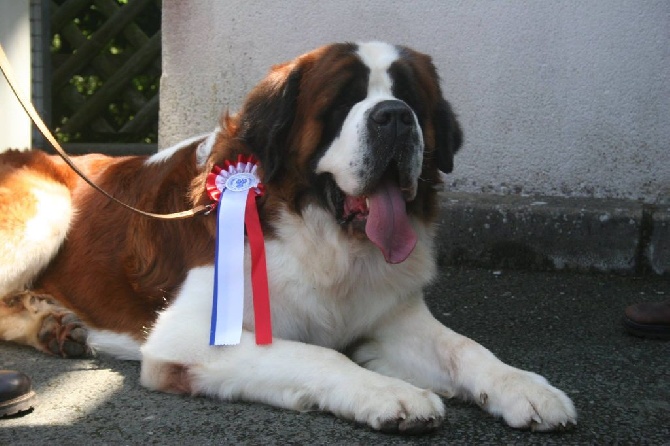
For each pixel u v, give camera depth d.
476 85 9.09
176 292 5.80
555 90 8.98
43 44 12.55
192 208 5.86
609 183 9.07
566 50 8.89
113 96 13.62
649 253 8.59
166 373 5.39
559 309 7.54
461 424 5.03
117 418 5.07
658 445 4.84
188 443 4.75
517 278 8.48
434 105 5.80
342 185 5.24
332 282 5.59
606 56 8.84
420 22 9.05
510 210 8.74
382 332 5.92
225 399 5.30
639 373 6.02
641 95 8.84
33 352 6.27
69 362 6.07
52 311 6.27
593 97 8.93
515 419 4.94
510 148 9.16
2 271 6.20
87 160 6.95
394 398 4.83
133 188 6.42
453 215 8.84
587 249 8.68
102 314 6.25
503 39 8.97
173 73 9.39
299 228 5.52
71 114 14.02
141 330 6.06
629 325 6.82
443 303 7.67
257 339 5.29
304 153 5.43
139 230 6.15
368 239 5.54
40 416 5.10
